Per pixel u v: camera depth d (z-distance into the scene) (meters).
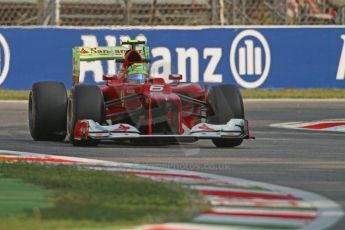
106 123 42.84
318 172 34.00
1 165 34.12
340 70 71.75
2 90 68.38
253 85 70.62
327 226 23.61
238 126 40.59
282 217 24.72
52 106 44.03
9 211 25.05
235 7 76.38
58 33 68.81
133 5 77.38
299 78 71.31
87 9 77.31
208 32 69.88
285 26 70.81
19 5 76.69
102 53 44.81
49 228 22.62
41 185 29.55
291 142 44.94
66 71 69.06
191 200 26.72
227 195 28.20
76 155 38.62
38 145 42.78
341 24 78.06
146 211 24.98
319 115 59.31
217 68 70.12
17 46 68.38
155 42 69.50
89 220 23.62
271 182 31.28
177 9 77.38
